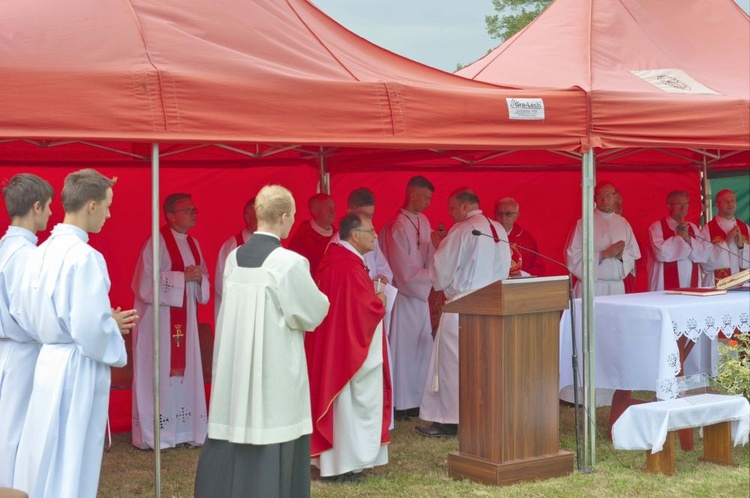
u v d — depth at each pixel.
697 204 9.78
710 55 6.92
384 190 8.42
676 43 6.89
